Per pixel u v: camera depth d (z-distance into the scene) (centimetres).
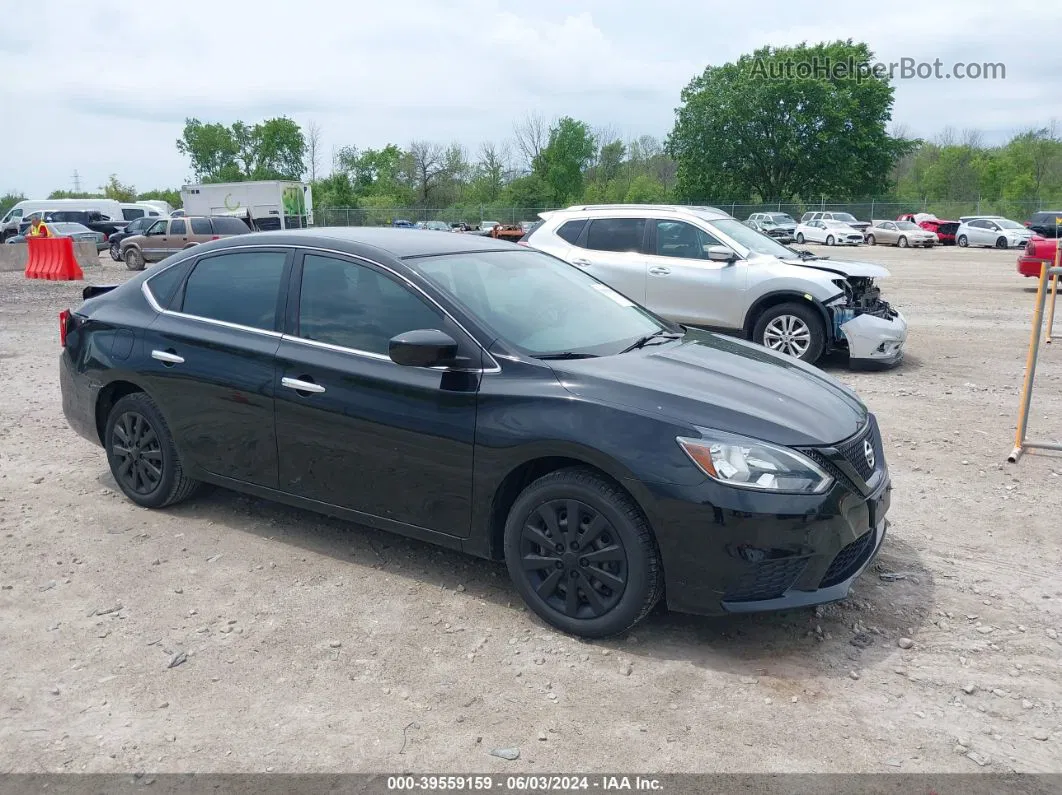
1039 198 6028
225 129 10675
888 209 5922
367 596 401
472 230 5025
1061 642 365
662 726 305
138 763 284
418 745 294
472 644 359
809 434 346
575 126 8169
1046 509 517
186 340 464
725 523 329
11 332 1210
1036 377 898
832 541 340
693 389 363
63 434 676
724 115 6550
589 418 350
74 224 3278
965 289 1861
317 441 420
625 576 346
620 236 1024
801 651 357
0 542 461
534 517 369
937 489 554
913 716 312
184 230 2519
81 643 360
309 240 447
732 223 1021
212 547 454
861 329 906
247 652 353
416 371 391
